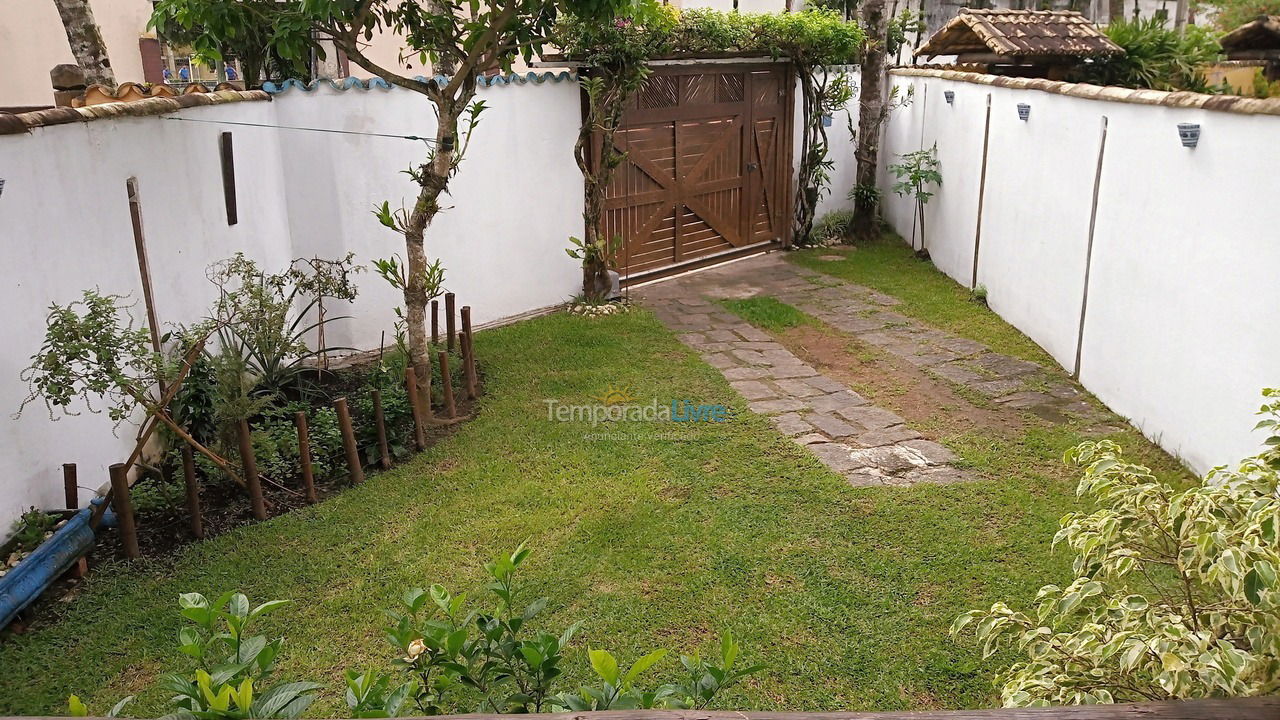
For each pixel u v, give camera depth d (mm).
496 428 6102
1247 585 2326
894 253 11375
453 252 8125
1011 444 5758
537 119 8555
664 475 5352
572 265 9250
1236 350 4785
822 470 5379
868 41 11508
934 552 4441
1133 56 9242
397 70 11516
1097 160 6492
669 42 8875
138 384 4473
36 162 4336
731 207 10867
